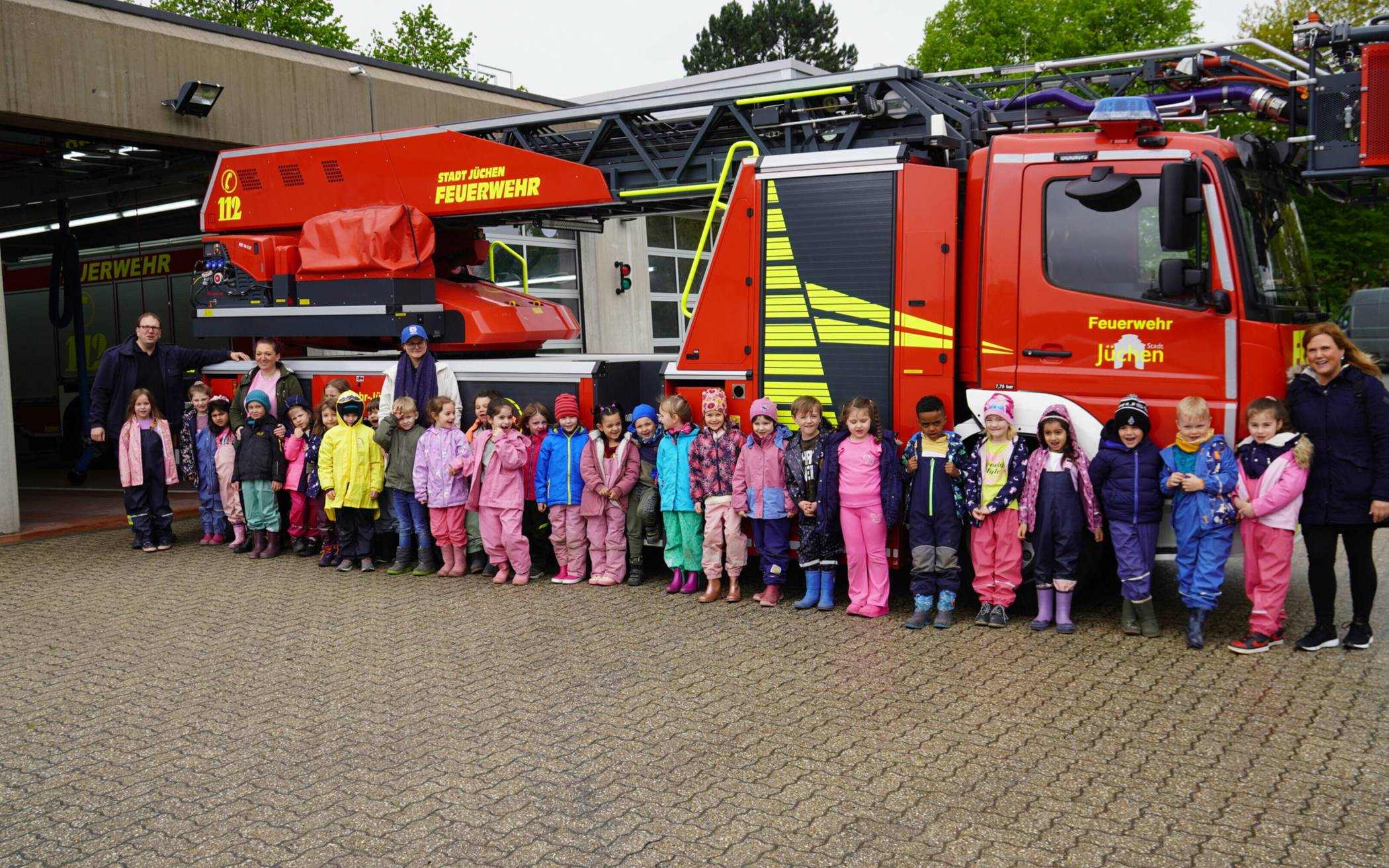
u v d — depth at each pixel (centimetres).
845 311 709
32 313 1764
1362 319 2450
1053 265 650
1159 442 630
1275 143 667
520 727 505
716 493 724
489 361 858
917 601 662
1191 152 623
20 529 1039
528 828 402
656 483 770
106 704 557
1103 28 3603
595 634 660
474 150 897
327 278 927
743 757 463
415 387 851
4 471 1023
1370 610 590
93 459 1527
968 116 742
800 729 493
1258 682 543
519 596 765
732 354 750
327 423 873
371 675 590
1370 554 583
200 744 497
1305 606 695
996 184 662
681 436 745
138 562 916
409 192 927
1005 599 654
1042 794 420
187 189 1429
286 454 895
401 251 902
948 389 681
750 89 790
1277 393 611
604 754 471
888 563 695
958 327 692
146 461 954
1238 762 446
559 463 787
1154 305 628
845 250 706
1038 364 655
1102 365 640
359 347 1004
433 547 888
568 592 774
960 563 726
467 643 646
